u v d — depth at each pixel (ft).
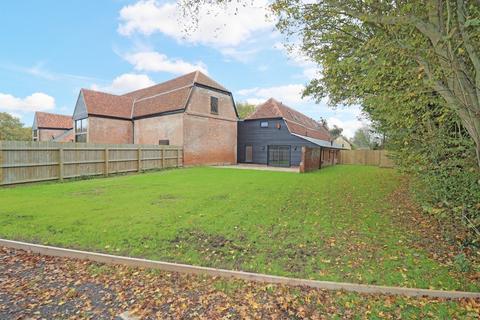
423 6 9.72
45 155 37.96
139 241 15.29
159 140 73.20
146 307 9.43
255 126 85.66
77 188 33.58
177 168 64.95
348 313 8.97
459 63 8.89
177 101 70.74
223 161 81.82
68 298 10.01
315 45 18.24
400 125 19.19
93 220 19.08
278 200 26.58
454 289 10.32
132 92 95.45
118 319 8.77
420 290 9.96
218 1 14.03
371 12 11.14
